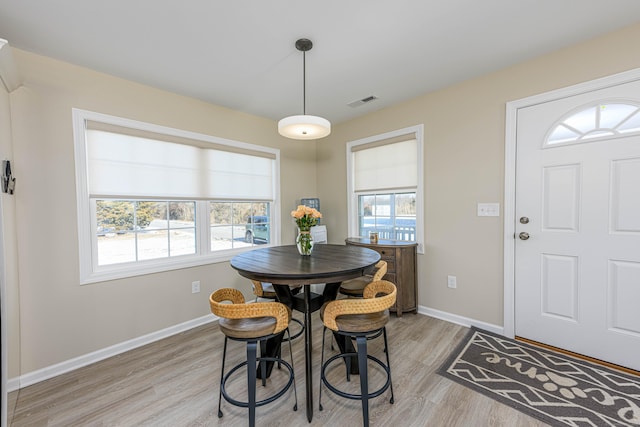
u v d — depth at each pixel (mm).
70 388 1839
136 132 2418
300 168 3850
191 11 1589
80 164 2127
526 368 1934
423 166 2875
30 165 1915
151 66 2178
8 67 1632
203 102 2881
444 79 2514
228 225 3162
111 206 2369
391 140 3119
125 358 2205
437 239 2805
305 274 1416
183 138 2719
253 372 1400
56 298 2020
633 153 1828
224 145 3045
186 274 2719
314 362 2105
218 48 1964
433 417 1521
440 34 1854
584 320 2031
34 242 1929
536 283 2234
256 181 3389
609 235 1924
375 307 1416
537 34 1871
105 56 2023
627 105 1841
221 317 1501
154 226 2611
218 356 2217
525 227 2277
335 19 1687
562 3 1577
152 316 2492
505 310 2391
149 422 1539
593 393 1668
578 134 2021
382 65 2246
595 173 1963
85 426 1518
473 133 2525
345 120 3576
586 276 2016
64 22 1652
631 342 1862
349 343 1942
